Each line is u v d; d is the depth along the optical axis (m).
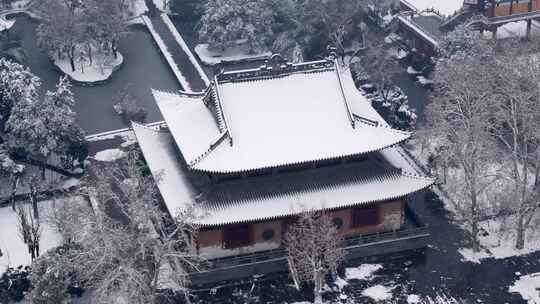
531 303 118.88
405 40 189.62
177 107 133.25
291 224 122.81
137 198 111.75
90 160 150.38
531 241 130.62
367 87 166.88
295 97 126.31
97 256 105.44
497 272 124.75
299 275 121.69
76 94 175.25
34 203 132.25
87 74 181.38
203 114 128.25
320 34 180.25
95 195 128.88
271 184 123.25
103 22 182.50
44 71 184.62
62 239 125.06
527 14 177.12
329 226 117.88
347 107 125.69
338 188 123.88
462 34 164.62
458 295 120.50
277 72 126.94
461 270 125.31
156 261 107.31
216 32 185.25
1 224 133.62
